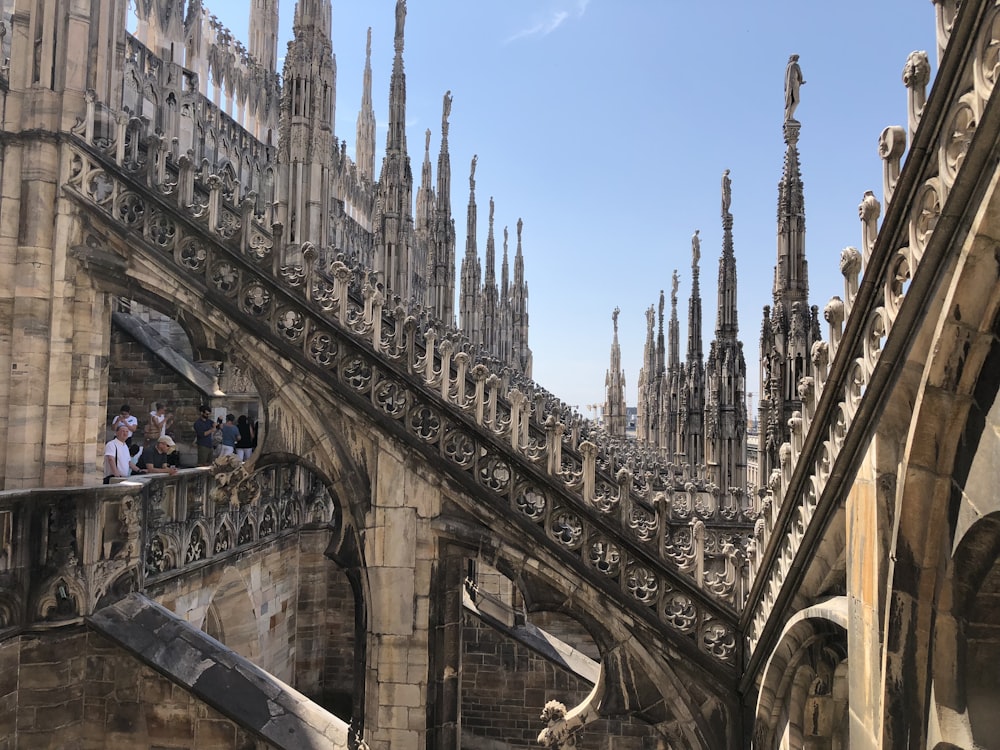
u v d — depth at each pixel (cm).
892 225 598
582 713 1055
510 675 2112
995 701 585
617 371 6925
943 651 598
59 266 1280
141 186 1262
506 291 7100
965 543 565
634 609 1041
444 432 1148
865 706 662
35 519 1126
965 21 493
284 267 1222
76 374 1311
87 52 1345
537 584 1088
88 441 1325
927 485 588
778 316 1900
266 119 3844
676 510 2064
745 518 2059
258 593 1867
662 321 5644
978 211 498
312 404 1167
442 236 4025
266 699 1137
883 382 623
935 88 529
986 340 530
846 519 706
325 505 2253
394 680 1130
